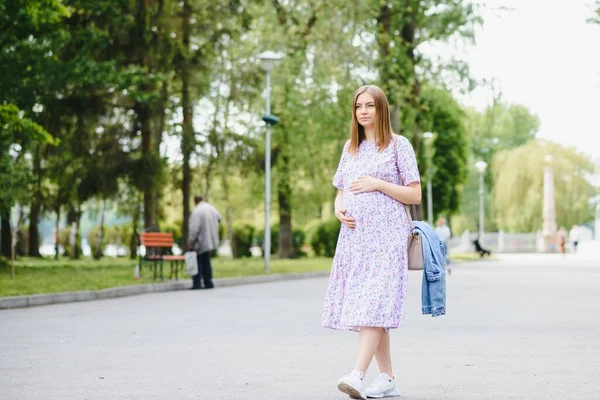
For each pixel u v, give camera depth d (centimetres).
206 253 2717
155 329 1479
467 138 8219
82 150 3944
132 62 4016
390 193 802
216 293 2473
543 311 1844
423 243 802
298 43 4300
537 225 8738
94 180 3944
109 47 3969
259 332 1434
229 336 1375
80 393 866
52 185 4625
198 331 1448
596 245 9044
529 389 883
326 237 6222
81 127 3934
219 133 4366
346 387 783
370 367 1038
